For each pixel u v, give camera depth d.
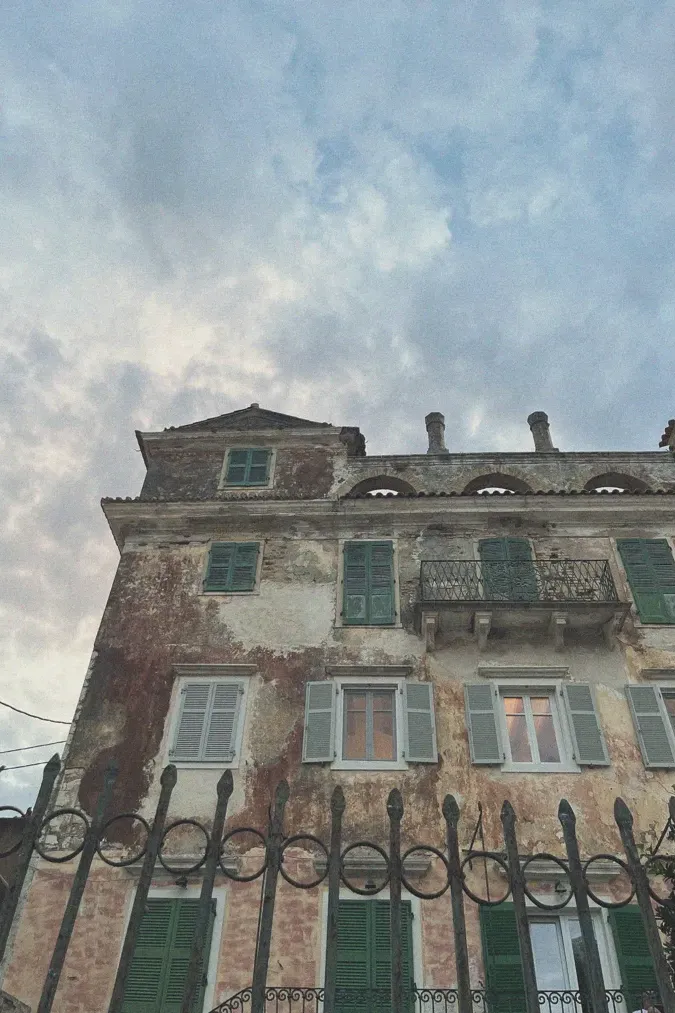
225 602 17.66
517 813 14.03
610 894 13.08
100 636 17.08
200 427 22.53
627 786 14.34
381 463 21.14
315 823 14.02
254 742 15.22
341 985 12.16
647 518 18.92
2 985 12.28
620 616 16.30
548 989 12.12
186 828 14.01
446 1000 11.30
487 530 18.88
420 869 13.34
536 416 24.84
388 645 16.73
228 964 12.43
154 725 15.55
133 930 5.19
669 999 4.89
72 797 14.52
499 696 15.88
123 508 19.41
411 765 14.76
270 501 19.28
